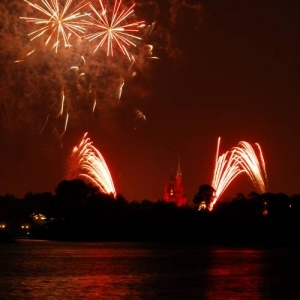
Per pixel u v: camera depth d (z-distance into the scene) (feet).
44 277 399.44
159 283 371.97
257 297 320.70
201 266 488.02
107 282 375.45
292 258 579.89
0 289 340.18
